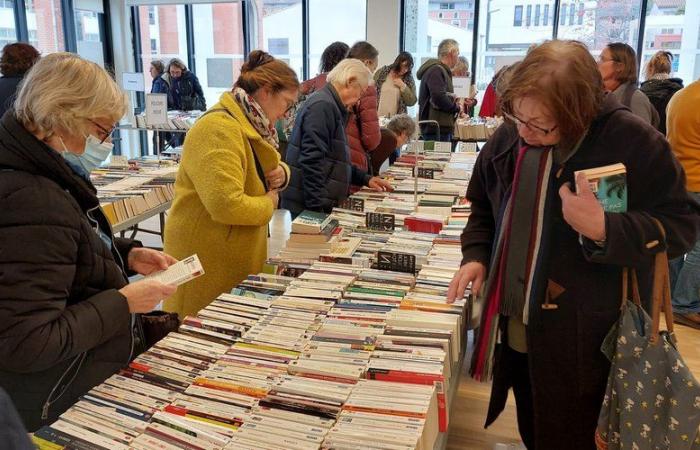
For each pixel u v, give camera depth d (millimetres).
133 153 9508
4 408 485
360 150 3455
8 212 1113
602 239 1179
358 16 9039
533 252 1379
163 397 1301
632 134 1227
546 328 1396
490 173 1566
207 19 9539
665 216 1229
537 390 1446
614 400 1341
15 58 3426
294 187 2885
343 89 2824
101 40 9523
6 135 1160
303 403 1256
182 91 8156
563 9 8273
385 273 2035
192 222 2129
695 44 7844
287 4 9219
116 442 1143
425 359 1429
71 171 1246
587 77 1154
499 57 6293
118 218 3092
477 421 2557
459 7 8672
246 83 2072
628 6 7984
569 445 1466
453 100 5852
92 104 1220
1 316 1105
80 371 1357
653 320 1306
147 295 1355
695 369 3105
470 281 1622
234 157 1979
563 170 1296
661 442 1316
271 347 1509
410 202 3092
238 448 1119
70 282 1205
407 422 1184
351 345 1503
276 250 5047
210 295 2172
